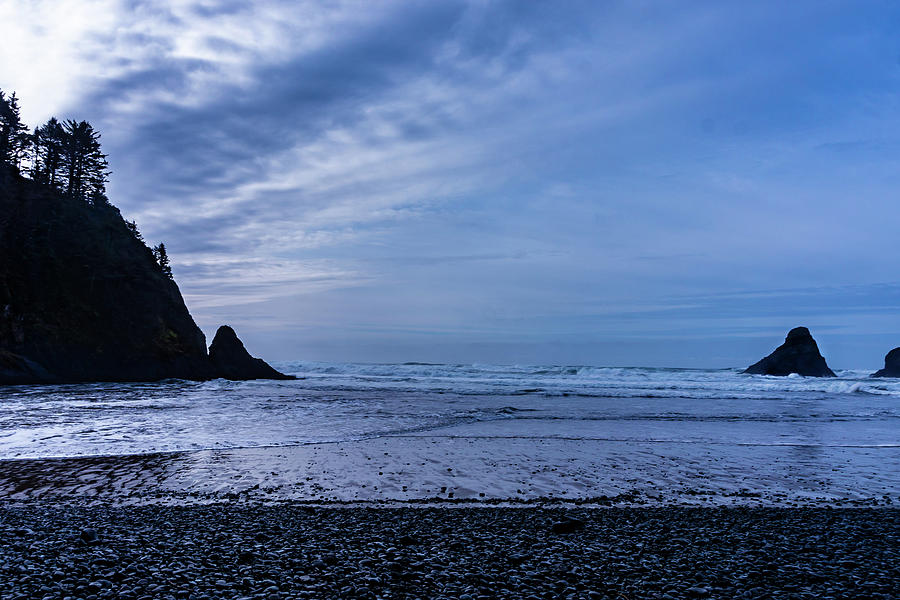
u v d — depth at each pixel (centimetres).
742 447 1777
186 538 775
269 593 554
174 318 6306
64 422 2252
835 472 1412
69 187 7362
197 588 565
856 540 821
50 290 5628
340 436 1930
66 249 6000
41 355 5234
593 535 829
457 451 1642
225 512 963
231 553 698
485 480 1266
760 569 676
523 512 987
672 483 1262
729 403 3384
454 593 571
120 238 6650
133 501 1064
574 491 1172
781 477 1344
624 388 4509
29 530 805
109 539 759
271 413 2628
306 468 1386
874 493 1191
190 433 1972
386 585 590
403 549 735
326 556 689
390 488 1182
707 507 1044
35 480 1253
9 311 5212
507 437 1930
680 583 617
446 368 8131
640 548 761
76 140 7544
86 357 5497
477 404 3136
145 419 2373
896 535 852
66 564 634
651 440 1895
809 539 823
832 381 5481
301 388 4547
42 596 535
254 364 6638
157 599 534
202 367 6244
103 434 1928
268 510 982
